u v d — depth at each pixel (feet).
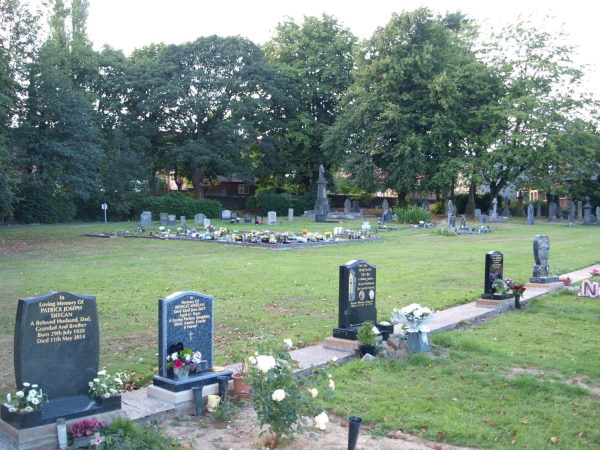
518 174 175.01
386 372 27.17
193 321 24.40
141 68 176.65
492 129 166.50
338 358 29.40
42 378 19.63
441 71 170.19
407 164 162.71
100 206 158.51
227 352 30.55
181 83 178.19
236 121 186.09
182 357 22.99
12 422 18.76
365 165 169.27
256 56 192.75
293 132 198.18
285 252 85.05
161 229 112.27
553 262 73.20
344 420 21.71
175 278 58.18
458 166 167.43
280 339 33.37
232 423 21.42
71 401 19.99
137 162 165.17
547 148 166.40
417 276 60.18
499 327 37.35
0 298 46.96
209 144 181.27
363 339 29.48
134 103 178.91
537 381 25.63
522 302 45.88
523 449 18.89
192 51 184.55
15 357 19.54
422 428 20.71
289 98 194.39
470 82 179.52
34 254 81.20
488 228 132.46
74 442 18.70
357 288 32.55
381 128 166.40
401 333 33.35
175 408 22.16
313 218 172.14
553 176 177.68
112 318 39.24
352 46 181.47
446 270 64.90
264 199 197.77
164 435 19.74
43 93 124.26
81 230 121.90
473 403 23.21
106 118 173.58
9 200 99.91
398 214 152.46
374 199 239.71
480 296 48.34
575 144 173.06
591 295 48.73
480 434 20.04
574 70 172.76
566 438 19.66
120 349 31.45
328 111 213.05
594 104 177.06
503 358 29.78
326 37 203.72
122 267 66.85
